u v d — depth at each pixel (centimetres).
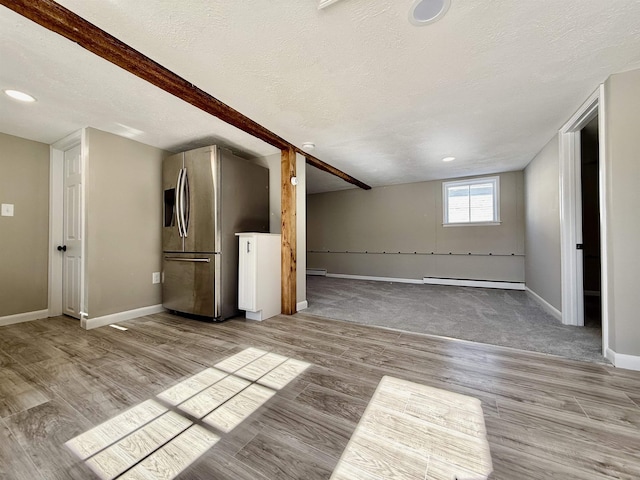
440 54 159
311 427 119
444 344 216
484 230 491
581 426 119
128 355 193
